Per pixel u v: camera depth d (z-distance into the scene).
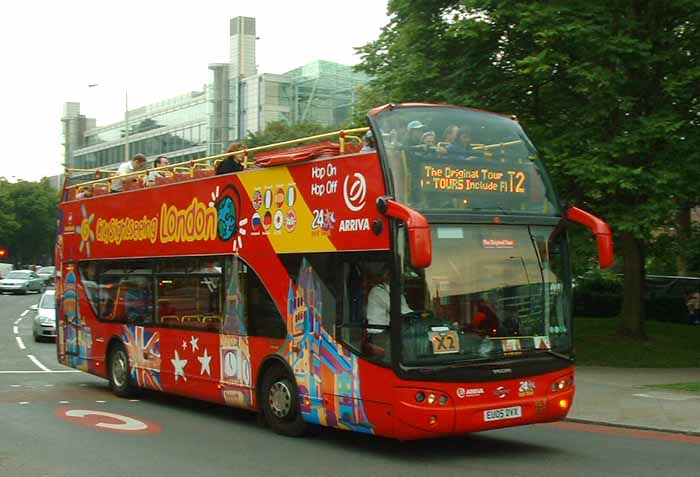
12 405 13.84
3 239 90.25
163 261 13.59
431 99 20.47
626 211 17.98
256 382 11.19
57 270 17.44
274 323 10.83
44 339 29.34
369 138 9.45
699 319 28.09
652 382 16.22
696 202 20.12
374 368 9.02
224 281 11.93
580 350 20.64
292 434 10.70
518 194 9.59
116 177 15.42
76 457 9.43
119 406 13.79
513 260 9.37
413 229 8.00
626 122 18.27
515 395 9.09
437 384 8.66
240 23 72.38
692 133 18.42
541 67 17.50
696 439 10.85
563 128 19.20
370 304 9.14
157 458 9.38
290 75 73.44
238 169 12.07
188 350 12.77
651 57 18.20
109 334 15.14
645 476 8.43
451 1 20.33
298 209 10.47
